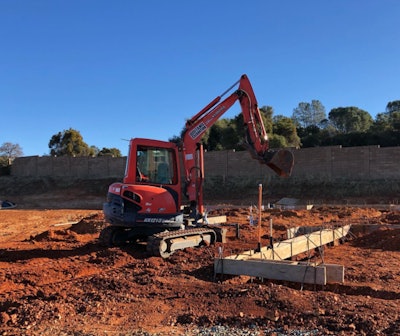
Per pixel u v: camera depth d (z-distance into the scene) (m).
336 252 12.13
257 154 11.43
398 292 7.48
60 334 5.28
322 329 5.18
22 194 51.34
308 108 77.62
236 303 6.24
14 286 8.35
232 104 11.82
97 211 32.59
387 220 18.56
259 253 9.41
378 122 58.00
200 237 11.48
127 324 5.66
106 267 9.86
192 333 5.24
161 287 7.39
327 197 35.34
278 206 29.80
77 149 70.81
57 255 11.81
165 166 11.53
